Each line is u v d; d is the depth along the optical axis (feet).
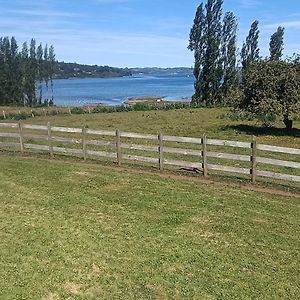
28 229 32.65
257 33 214.90
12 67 285.02
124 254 28.48
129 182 45.78
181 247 29.60
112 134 54.13
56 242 30.30
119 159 53.98
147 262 27.37
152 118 129.49
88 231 32.27
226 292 23.90
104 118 132.16
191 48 205.77
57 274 25.80
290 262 27.53
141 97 372.99
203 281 25.09
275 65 87.45
